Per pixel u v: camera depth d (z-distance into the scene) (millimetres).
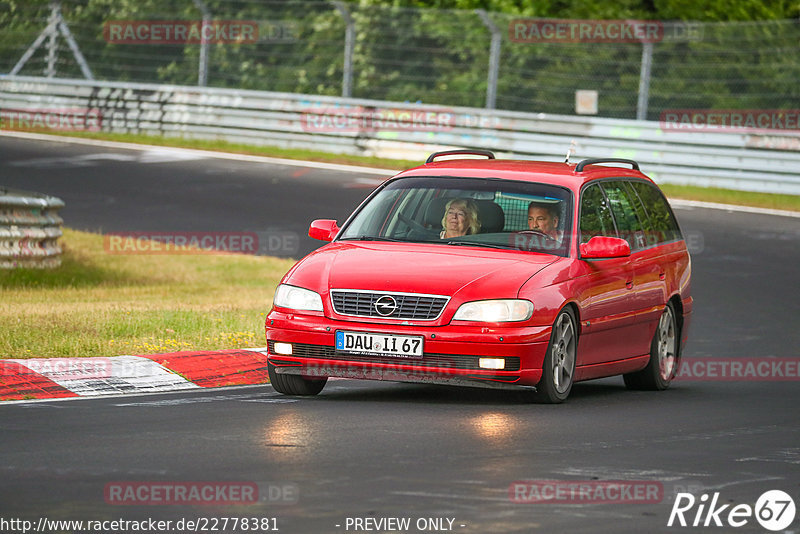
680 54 103062
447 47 107938
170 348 33219
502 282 27203
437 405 27422
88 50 115438
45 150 91125
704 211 73938
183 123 99375
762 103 102375
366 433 23344
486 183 30594
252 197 74812
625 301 30922
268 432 23266
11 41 114375
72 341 32969
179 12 115125
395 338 26828
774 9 110250
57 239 54938
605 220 31188
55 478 19094
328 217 69312
